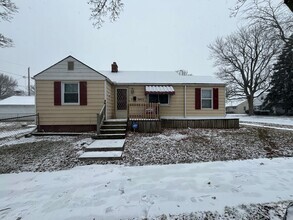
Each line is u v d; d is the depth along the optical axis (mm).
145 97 13320
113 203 3479
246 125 14227
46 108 10578
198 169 5086
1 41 10547
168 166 5344
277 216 3047
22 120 25281
